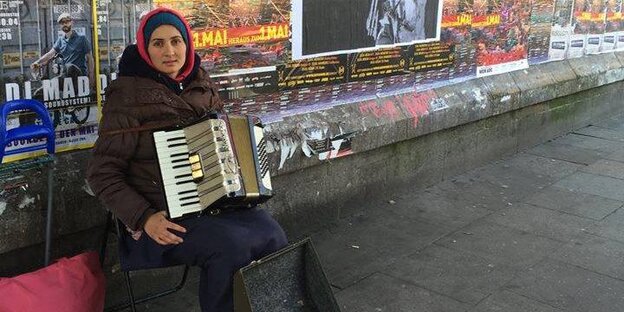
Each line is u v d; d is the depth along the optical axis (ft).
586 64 25.08
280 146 13.14
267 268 8.68
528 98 21.02
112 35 10.16
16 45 9.07
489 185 18.16
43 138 9.52
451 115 17.63
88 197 10.13
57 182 9.73
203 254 8.57
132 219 8.39
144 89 8.76
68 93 9.77
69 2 9.54
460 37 18.03
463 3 17.88
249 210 9.21
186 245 8.60
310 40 13.73
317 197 14.46
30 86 9.31
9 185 9.21
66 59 9.65
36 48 9.28
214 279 8.55
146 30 8.87
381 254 13.55
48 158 9.11
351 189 15.34
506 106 19.90
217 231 8.55
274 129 13.11
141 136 8.71
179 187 8.34
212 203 8.33
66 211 9.89
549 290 12.19
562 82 22.98
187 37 9.19
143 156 8.79
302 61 13.67
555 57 23.22
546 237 14.71
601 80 25.63
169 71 8.97
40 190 9.55
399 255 13.53
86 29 9.82
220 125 8.44
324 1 13.84
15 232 9.34
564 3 23.03
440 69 17.57
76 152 10.03
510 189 17.92
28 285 8.35
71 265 8.78
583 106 25.17
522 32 20.86
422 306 11.48
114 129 8.59
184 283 10.93
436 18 17.02
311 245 9.12
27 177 9.40
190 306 11.29
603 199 17.35
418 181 17.40
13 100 8.71
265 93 13.07
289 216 13.84
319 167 14.34
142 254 8.89
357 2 14.61
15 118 9.19
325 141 14.10
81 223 10.11
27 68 9.23
